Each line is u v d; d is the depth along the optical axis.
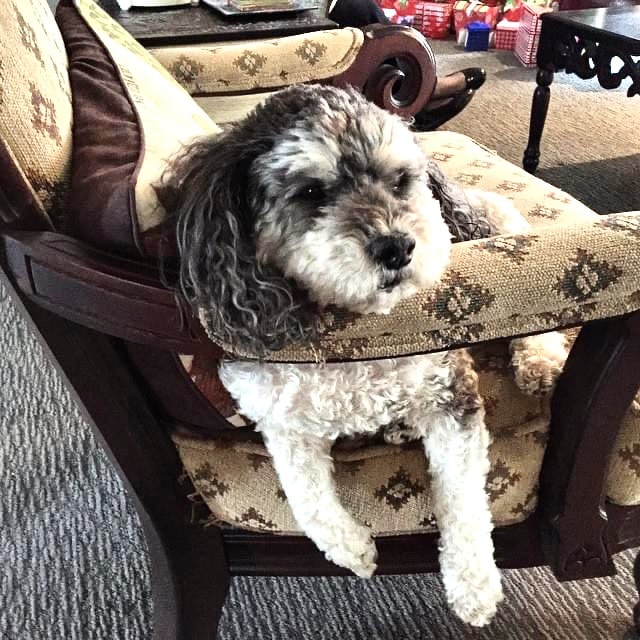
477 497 0.85
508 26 3.93
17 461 1.54
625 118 3.10
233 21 1.80
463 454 0.84
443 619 1.18
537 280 0.69
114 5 1.98
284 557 0.96
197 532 0.93
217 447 0.88
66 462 1.53
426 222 0.75
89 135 0.85
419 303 0.69
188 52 1.44
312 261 0.72
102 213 0.71
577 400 0.81
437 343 0.71
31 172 0.74
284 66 1.45
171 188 0.76
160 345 0.71
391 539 0.94
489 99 3.32
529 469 0.88
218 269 0.71
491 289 0.69
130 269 0.70
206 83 1.44
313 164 0.76
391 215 0.74
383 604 1.21
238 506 0.89
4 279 0.72
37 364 1.84
